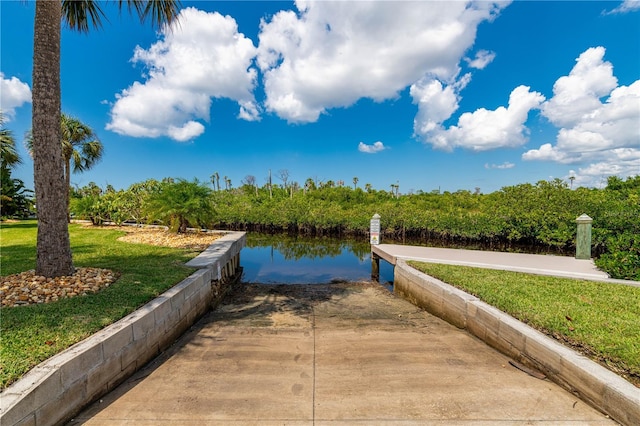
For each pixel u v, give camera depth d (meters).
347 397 2.41
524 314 3.26
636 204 8.73
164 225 11.18
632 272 4.70
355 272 8.67
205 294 4.92
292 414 2.21
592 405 2.23
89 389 2.29
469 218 12.49
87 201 12.71
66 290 3.67
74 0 5.05
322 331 3.99
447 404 2.31
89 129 13.01
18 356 2.18
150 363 3.04
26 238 9.26
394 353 3.21
